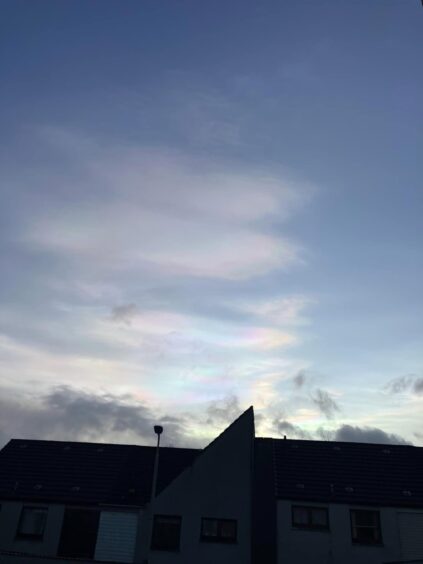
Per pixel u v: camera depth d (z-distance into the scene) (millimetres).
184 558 24438
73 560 20469
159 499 25906
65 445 33000
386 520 25016
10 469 29734
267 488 27594
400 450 31062
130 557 24672
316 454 30453
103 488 27672
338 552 24250
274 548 24891
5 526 25969
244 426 27875
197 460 26953
